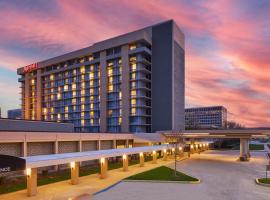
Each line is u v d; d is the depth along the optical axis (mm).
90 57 97000
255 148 113938
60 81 105562
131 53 82312
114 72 87062
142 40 81125
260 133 58250
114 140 60938
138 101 80875
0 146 35125
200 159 63219
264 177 36781
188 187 29469
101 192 26625
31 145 39750
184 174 38312
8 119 42969
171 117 81250
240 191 27844
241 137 61938
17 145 37344
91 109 94312
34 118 114688
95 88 94000
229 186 30484
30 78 117750
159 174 37375
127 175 36688
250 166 49906
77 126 98000
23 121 45781
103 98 88438
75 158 29891
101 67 89812
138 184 30797
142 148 47344
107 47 87938
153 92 84812
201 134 65188
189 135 67062
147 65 85812
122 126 82438
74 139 47344
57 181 31938
